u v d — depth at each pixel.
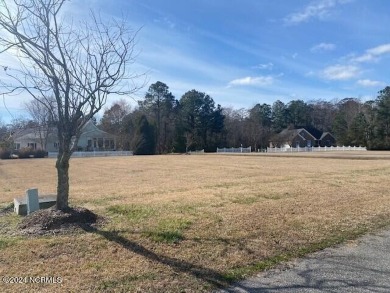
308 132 82.88
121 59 8.16
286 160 30.77
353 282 3.85
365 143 70.94
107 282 3.72
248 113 88.94
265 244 5.06
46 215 5.77
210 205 7.61
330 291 3.62
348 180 12.48
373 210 7.45
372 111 71.00
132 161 34.28
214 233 5.43
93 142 61.50
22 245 4.72
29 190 6.85
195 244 4.94
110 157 45.75
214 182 12.91
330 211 7.18
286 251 4.86
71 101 5.88
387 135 67.69
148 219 6.23
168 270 4.07
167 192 10.06
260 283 3.81
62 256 4.40
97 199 8.68
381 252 4.89
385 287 3.72
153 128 62.34
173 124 70.69
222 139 75.00
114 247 4.73
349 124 76.06
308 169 19.28
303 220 6.37
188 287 3.69
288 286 3.74
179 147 68.00
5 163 34.53
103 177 17.94
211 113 72.19
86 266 4.11
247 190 9.95
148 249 4.70
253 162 28.56
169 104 71.06
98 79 5.91
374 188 10.47
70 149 5.96
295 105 91.38
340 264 4.41
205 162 29.91
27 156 47.03
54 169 26.03
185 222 5.98
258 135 79.25
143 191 10.41
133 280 3.79
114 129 71.12
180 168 23.23
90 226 5.65
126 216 6.50
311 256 4.71
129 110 73.12
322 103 98.69
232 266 4.27
